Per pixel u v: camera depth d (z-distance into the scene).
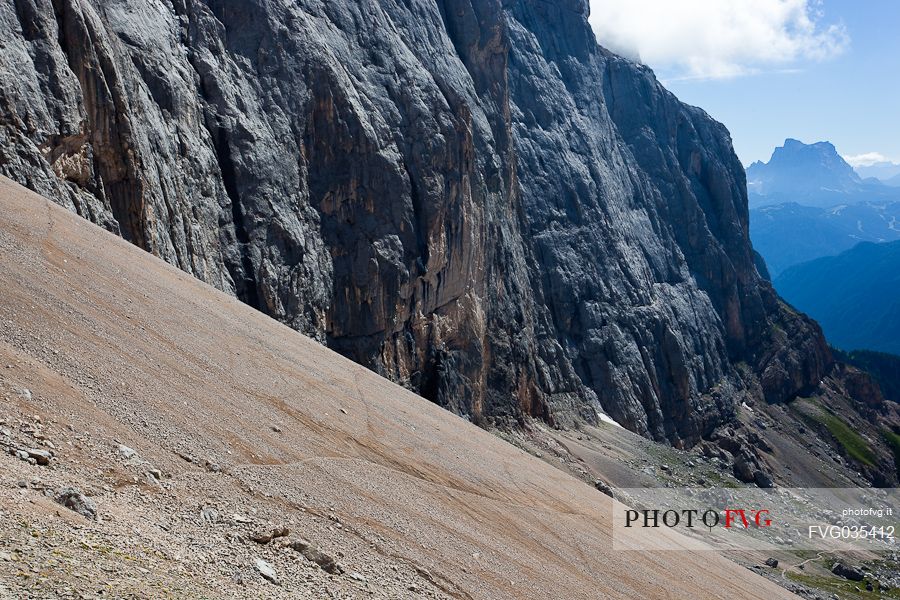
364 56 72.88
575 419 101.88
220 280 52.34
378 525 19.72
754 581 40.91
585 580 24.34
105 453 16.03
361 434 26.25
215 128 56.56
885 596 77.06
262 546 15.52
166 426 18.86
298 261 59.50
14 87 38.66
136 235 45.16
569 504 32.38
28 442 14.86
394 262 67.62
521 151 120.81
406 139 72.69
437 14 89.50
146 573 12.04
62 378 18.31
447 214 75.69
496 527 24.70
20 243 25.41
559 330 114.44
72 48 43.06
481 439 38.06
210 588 12.58
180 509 15.46
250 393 24.41
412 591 17.09
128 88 47.38
